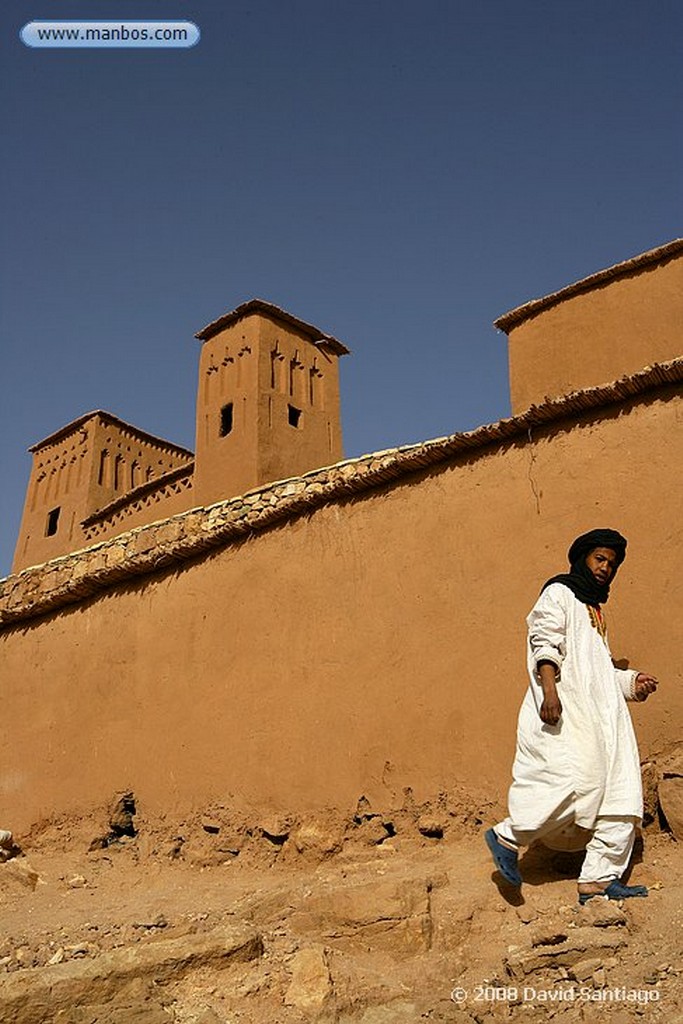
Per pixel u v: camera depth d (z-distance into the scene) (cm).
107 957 402
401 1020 361
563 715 453
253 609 806
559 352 1009
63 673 951
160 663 862
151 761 828
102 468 2023
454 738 645
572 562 504
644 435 633
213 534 854
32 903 634
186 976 399
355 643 724
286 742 736
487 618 659
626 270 987
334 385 1628
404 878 470
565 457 662
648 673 575
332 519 780
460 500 705
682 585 582
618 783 443
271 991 386
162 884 688
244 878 679
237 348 1544
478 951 412
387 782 667
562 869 475
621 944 376
